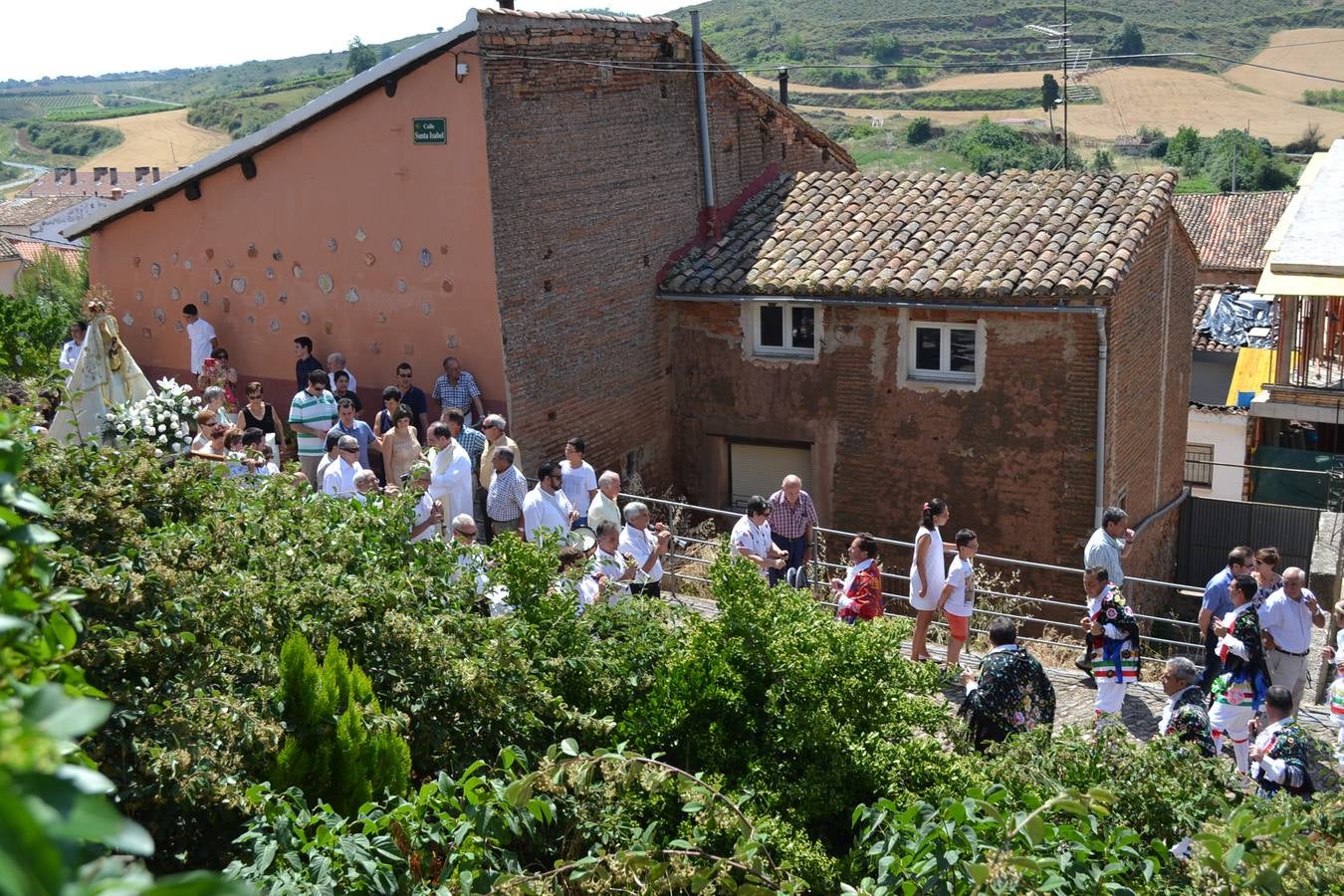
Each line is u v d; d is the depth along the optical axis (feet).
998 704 27.94
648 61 55.98
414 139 49.55
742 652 24.56
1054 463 52.08
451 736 23.36
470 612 25.61
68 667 10.23
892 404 55.06
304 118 50.83
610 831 20.94
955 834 18.48
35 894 4.55
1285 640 33.96
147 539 20.33
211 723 18.67
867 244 56.70
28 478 19.89
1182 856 20.36
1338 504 66.08
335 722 20.57
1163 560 62.85
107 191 250.37
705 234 60.49
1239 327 88.07
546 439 52.37
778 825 21.34
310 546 24.56
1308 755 27.20
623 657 26.04
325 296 53.26
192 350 55.72
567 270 52.70
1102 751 22.76
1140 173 57.52
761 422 58.39
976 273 52.21
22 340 43.19
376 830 18.42
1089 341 50.42
